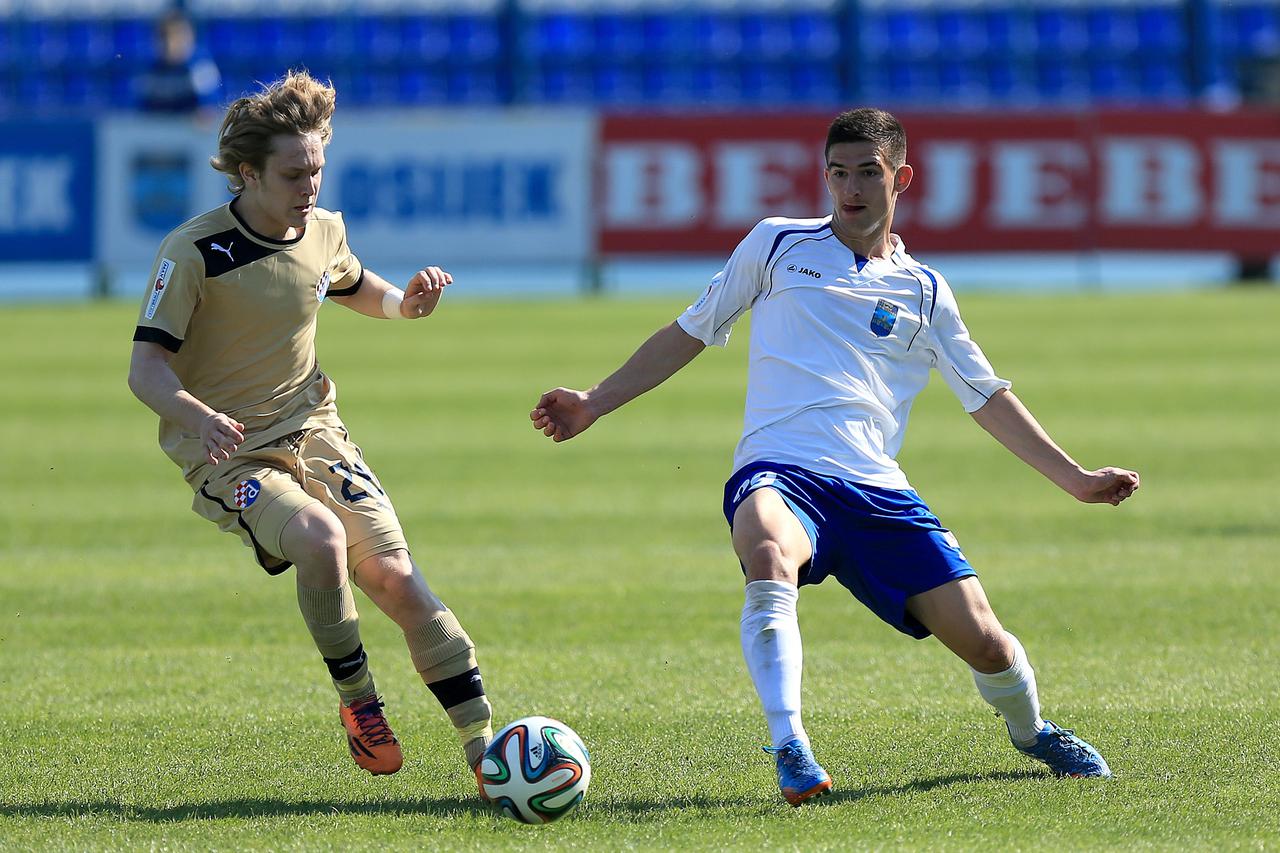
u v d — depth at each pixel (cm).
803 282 1753
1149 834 1545
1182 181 8788
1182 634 2481
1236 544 3222
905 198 8806
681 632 2550
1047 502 3769
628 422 5122
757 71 10962
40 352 6862
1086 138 8769
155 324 1695
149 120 8625
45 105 10925
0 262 8675
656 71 10981
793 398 1741
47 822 1623
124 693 2191
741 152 8738
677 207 8762
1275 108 8762
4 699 2159
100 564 3169
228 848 1537
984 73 10925
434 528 3516
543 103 10988
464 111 10888
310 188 1716
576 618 2658
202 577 3039
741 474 1744
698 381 6097
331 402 1833
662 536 3431
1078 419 4959
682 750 1883
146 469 4381
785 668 1622
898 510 1716
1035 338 6869
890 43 10944
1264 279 9350
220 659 2397
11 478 4238
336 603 1694
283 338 1770
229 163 1711
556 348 6775
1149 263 10225
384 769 1738
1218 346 6612
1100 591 2805
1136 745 1872
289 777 1795
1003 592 2806
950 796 1680
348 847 1535
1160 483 3959
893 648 2438
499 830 1588
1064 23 10919
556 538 3406
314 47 10975
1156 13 10875
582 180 8762
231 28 10981
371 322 7869
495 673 2280
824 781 1583
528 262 8806
